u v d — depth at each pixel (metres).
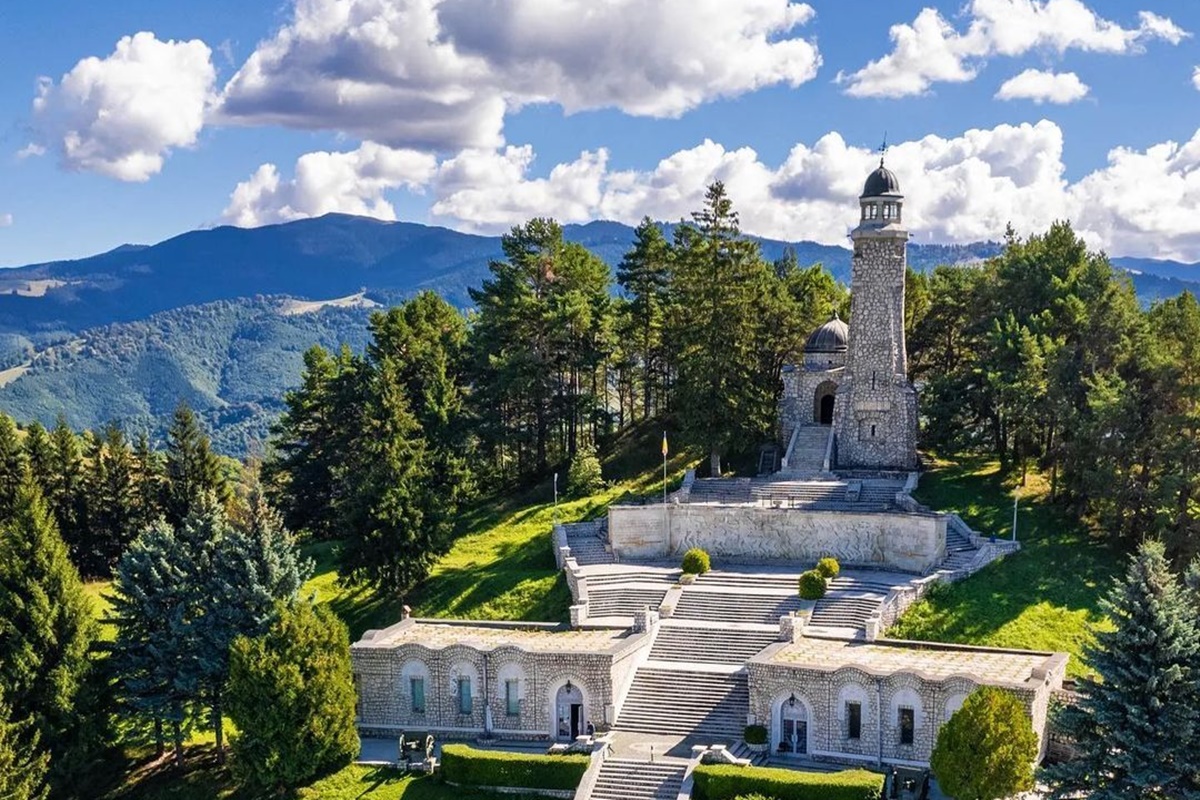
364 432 96.81
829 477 89.75
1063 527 77.44
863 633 65.50
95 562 96.19
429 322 114.12
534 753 59.88
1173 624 45.25
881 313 91.19
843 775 52.25
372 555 79.31
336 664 60.44
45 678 61.28
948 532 78.06
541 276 110.69
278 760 58.16
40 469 95.81
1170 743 44.91
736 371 94.81
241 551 66.62
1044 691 54.66
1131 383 75.62
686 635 68.12
